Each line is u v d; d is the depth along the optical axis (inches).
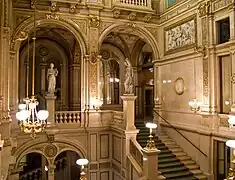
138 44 764.0
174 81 586.9
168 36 612.7
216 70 482.9
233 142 250.7
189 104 533.0
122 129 502.3
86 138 562.9
